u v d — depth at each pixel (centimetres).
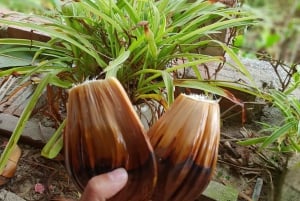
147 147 32
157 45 52
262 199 58
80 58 55
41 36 72
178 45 53
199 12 54
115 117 32
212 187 57
